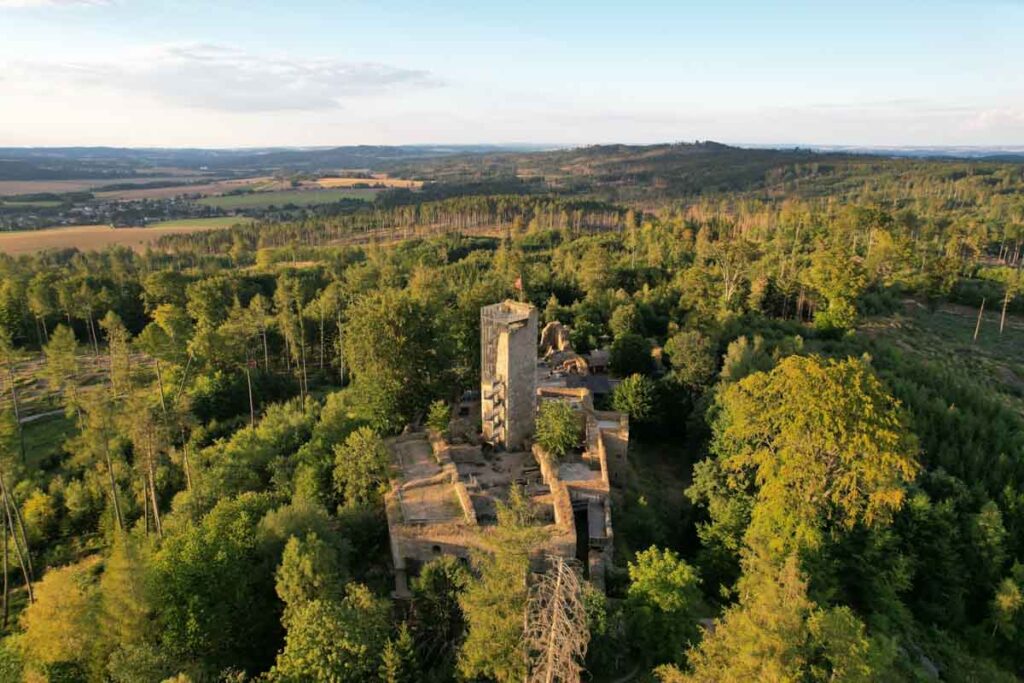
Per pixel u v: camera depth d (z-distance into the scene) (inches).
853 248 5492.1
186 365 3745.1
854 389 1904.5
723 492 2095.2
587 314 4005.9
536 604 1208.8
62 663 1450.5
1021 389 3516.2
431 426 2434.8
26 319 4731.8
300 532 1658.5
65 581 1498.5
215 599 1545.3
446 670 1381.6
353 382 3304.6
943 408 2615.7
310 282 5570.9
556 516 1806.1
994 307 4778.5
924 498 1988.2
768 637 1093.8
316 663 1272.1
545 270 5255.9
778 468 1936.5
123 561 1465.3
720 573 1904.5
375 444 2031.3
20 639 1549.0
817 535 1758.1
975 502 2114.9
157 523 2149.4
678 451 2851.9
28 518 2354.8
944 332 4195.4
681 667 1409.9
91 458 2559.1
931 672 1664.6
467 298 3289.9
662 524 2174.0
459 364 3036.4
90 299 4874.5
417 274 4379.9
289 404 3228.3
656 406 2866.6
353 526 1809.8
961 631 1888.5
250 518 1807.3
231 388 3531.0
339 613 1338.6
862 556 1840.6
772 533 1804.9
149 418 2137.1
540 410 2365.9
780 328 3804.1
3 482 2117.4
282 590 1499.8
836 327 3747.5
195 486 2239.2
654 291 4485.7
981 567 1959.9
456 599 1473.9
